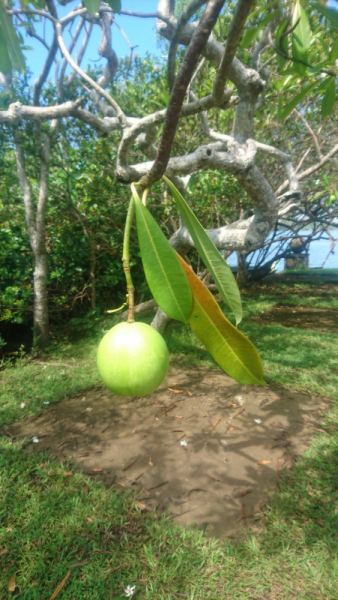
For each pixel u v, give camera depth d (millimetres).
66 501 2592
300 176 3789
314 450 3096
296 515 2492
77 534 2355
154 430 3451
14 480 2814
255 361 1112
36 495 2635
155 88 5652
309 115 6348
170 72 1385
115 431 3463
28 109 2889
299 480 2791
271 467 2945
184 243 4004
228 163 2643
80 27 4176
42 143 5215
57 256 5918
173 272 948
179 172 2729
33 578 2096
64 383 4418
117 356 1031
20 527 2391
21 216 6129
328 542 2268
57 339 6035
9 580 2062
